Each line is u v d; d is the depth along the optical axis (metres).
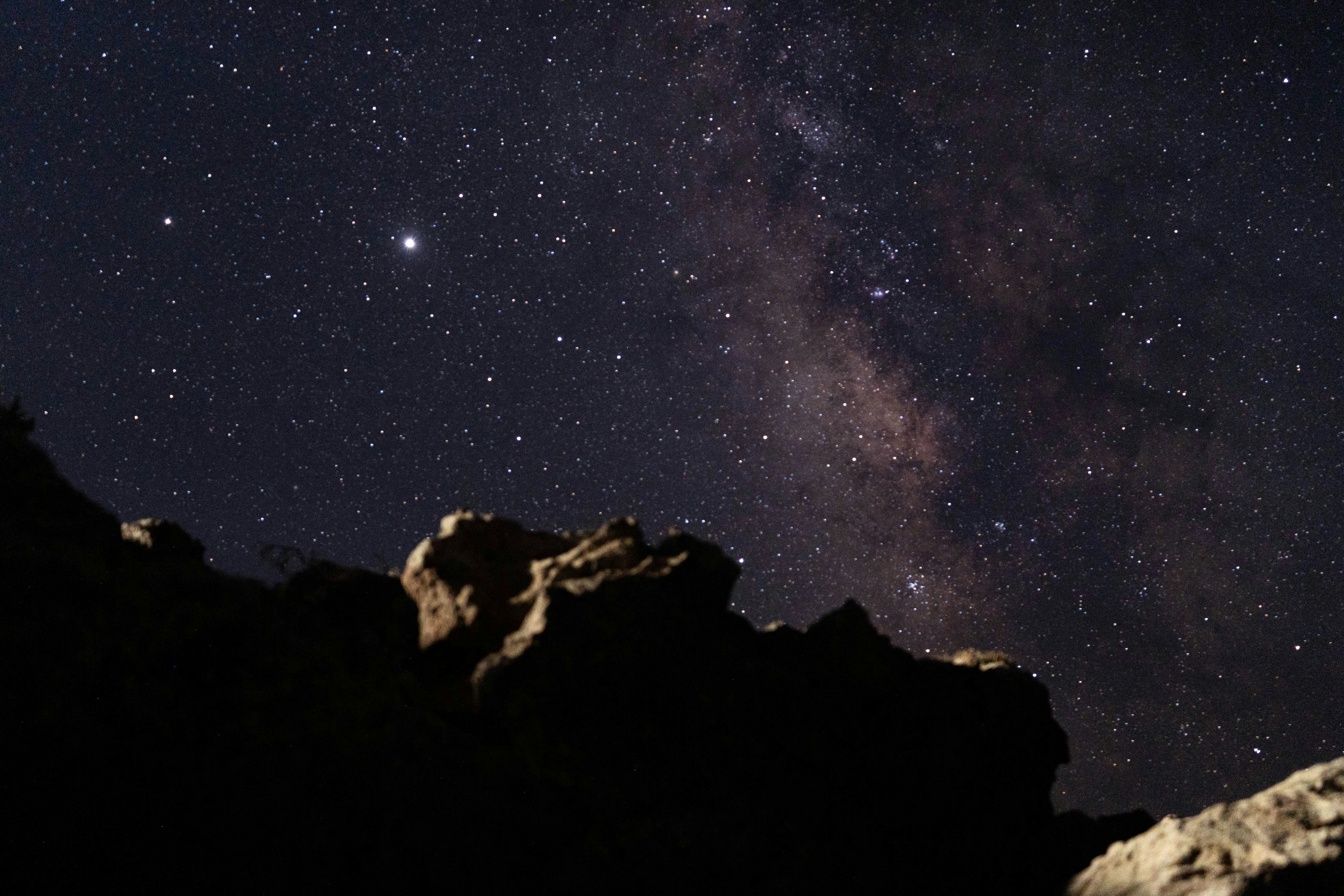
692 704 3.18
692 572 3.41
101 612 2.84
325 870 2.68
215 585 3.17
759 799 3.13
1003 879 3.38
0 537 2.86
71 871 2.46
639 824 2.92
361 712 2.97
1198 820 2.77
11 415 3.36
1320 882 2.40
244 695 2.89
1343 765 2.75
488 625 3.29
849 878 3.11
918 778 3.38
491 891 2.75
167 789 2.65
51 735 2.57
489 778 2.91
